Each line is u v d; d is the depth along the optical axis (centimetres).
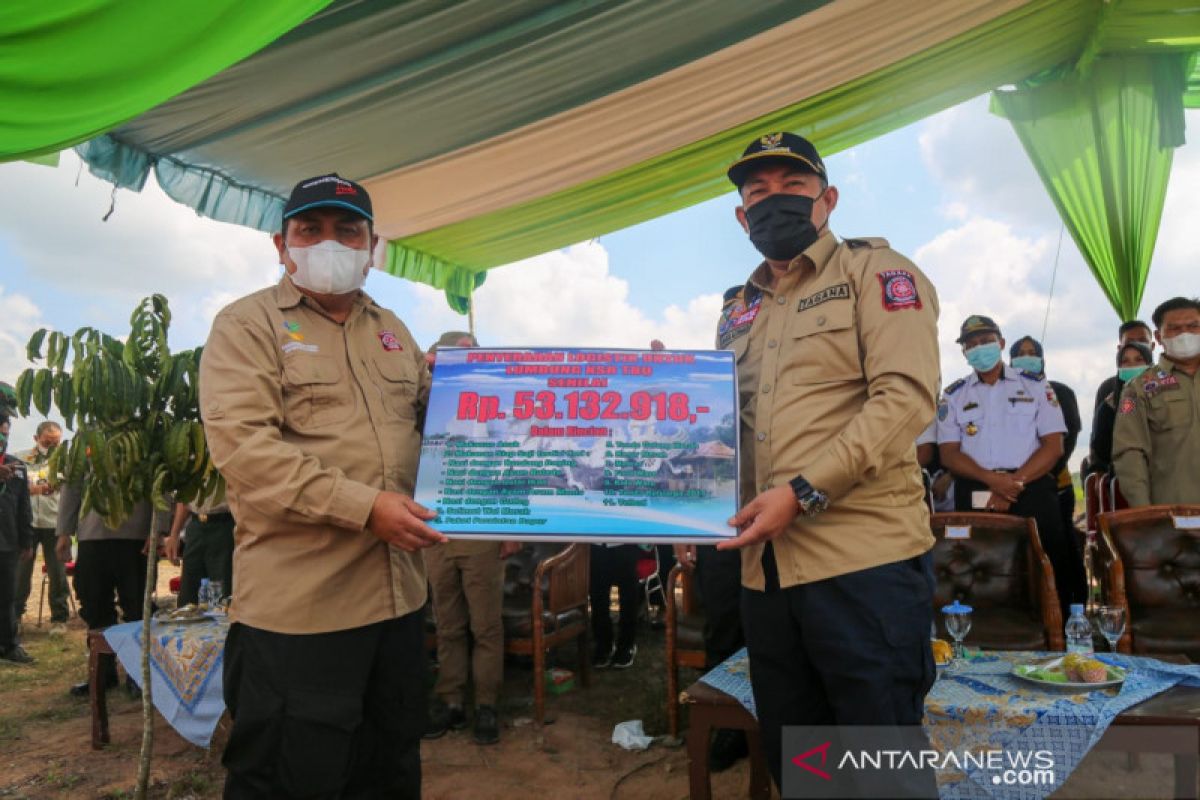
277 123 442
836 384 164
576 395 182
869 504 155
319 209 193
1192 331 385
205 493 307
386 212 610
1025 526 364
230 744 185
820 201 180
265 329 188
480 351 192
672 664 366
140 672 364
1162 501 396
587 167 588
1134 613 332
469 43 407
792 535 156
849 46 502
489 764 350
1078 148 700
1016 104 714
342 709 181
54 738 397
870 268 165
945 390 457
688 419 177
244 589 187
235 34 304
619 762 350
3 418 569
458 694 396
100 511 294
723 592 330
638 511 169
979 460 431
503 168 567
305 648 180
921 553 159
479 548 379
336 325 202
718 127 570
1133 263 688
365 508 167
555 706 431
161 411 304
